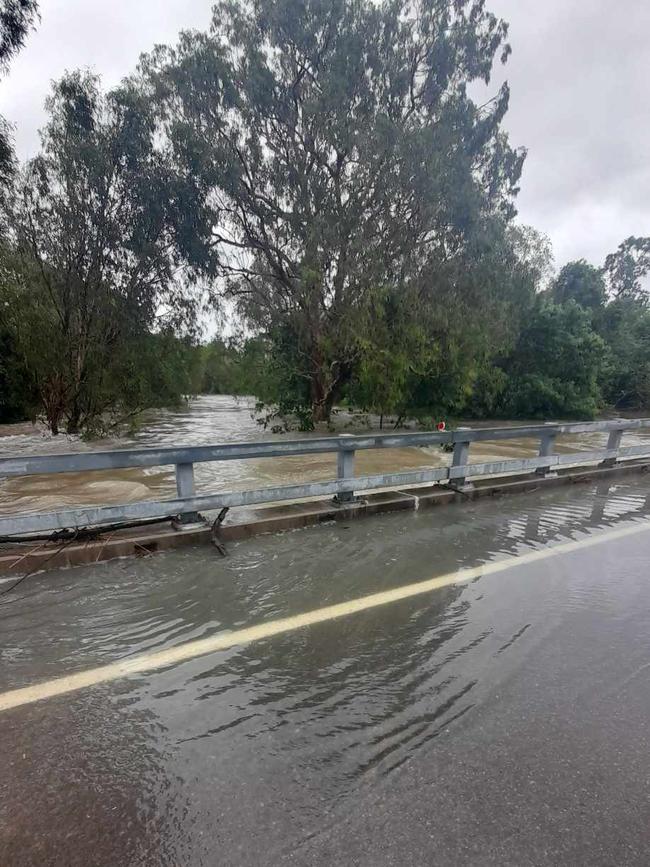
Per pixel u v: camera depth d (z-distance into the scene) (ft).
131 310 48.34
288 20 47.78
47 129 44.01
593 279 113.09
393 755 6.76
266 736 7.13
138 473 30.04
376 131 46.50
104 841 5.54
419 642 9.67
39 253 45.01
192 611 10.80
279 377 60.49
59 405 50.16
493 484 22.06
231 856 5.36
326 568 13.25
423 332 48.73
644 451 28.55
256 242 55.98
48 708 7.70
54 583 12.03
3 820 5.78
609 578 12.91
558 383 77.87
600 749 6.94
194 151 45.50
